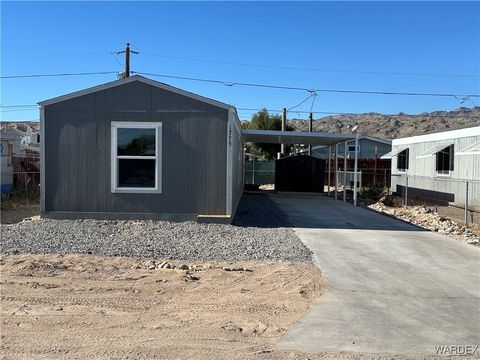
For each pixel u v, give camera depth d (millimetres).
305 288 7379
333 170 37031
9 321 5848
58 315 6070
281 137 22781
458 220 17375
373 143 44344
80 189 13469
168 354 4926
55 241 10602
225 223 13375
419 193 24109
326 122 119125
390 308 6504
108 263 8719
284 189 29875
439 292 7277
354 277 8086
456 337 5496
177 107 13367
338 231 13125
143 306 6449
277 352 5035
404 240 11773
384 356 4984
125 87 13398
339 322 5949
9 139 22547
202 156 13406
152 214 13445
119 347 5086
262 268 8562
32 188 22922
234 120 14820
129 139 13445
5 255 9258
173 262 8891
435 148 22062
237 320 5973
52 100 13352
